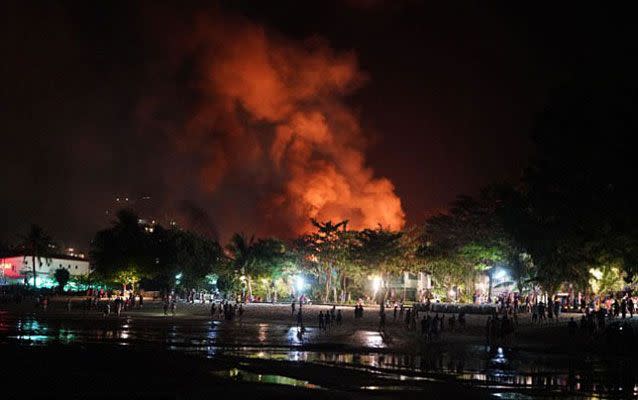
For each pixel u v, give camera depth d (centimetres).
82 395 3038
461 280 11169
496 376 3769
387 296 12681
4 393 3073
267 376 3656
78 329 6525
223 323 7700
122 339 5562
